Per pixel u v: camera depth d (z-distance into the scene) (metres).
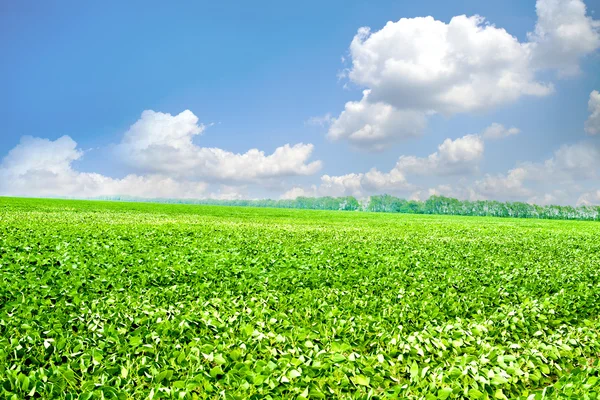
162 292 9.02
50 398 4.59
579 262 15.86
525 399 4.86
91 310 7.51
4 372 4.98
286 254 14.68
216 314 7.35
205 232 21.94
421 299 9.30
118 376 5.12
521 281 11.59
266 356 5.89
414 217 66.00
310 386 5.00
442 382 5.16
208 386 4.88
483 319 8.02
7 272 10.05
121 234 18.88
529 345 6.68
